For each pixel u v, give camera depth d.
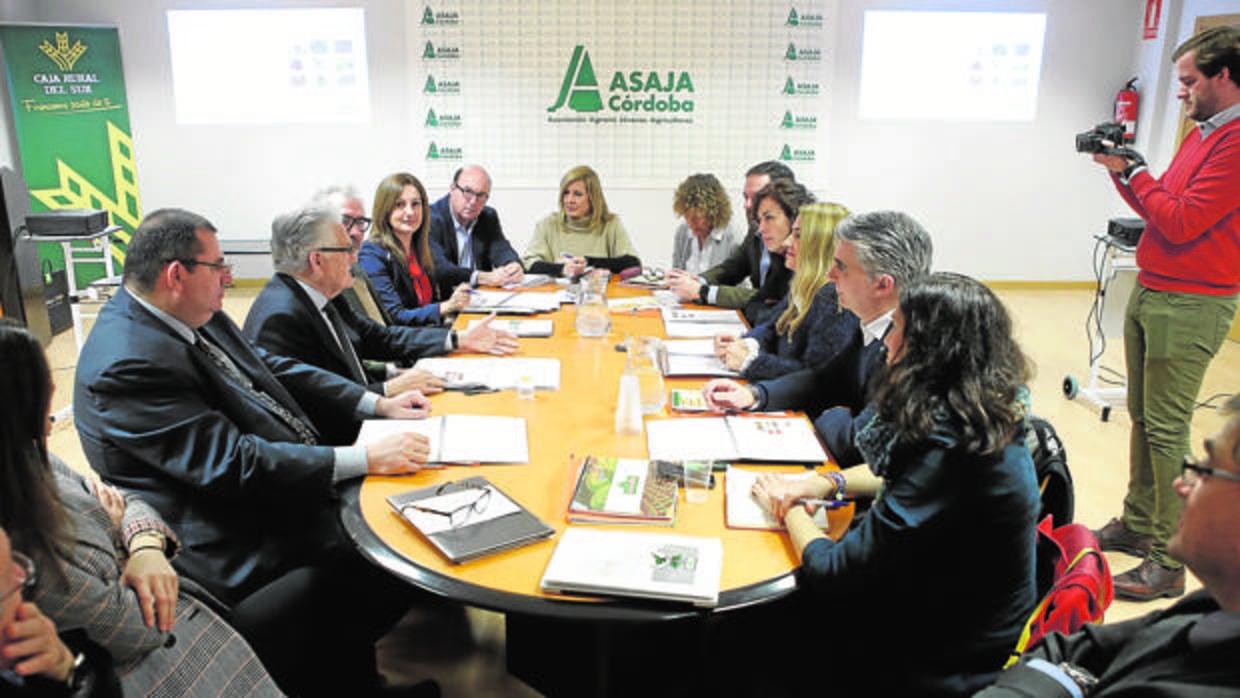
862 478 1.73
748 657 1.69
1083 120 6.53
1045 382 4.79
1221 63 2.34
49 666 0.98
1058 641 1.19
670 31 6.23
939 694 1.42
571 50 6.26
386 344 2.80
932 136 6.51
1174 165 2.59
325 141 6.40
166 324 1.85
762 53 6.29
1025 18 6.30
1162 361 2.61
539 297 3.42
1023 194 6.66
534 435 1.99
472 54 6.27
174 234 1.79
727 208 4.15
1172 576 2.65
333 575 1.92
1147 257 2.66
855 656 1.53
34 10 5.97
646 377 2.14
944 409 1.34
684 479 1.73
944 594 1.39
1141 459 2.88
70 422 3.95
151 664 1.34
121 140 6.16
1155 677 0.91
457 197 4.02
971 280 1.40
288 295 2.38
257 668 1.50
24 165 5.88
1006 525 1.35
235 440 1.79
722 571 1.44
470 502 1.63
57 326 5.33
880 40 6.30
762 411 2.14
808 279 2.43
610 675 1.78
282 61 6.25
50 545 1.16
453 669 2.25
